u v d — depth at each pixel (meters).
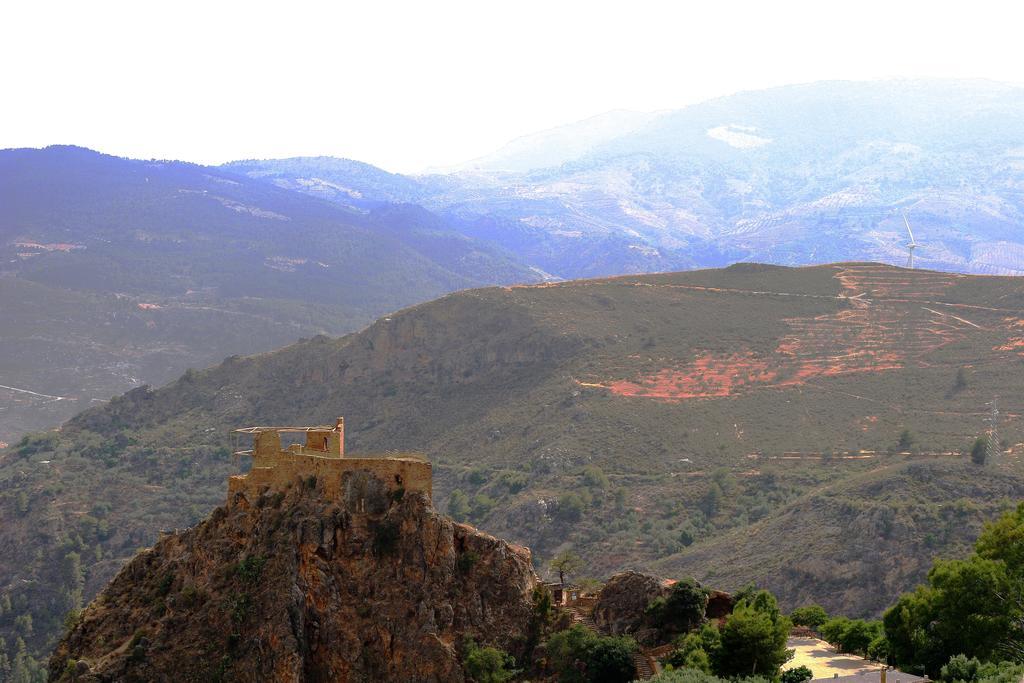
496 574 121.00
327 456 124.31
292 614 113.31
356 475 120.38
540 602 123.31
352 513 119.06
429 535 118.00
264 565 116.19
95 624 121.19
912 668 124.25
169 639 115.06
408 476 120.06
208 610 115.75
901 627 129.50
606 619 132.12
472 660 113.00
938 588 131.38
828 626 146.00
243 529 120.50
